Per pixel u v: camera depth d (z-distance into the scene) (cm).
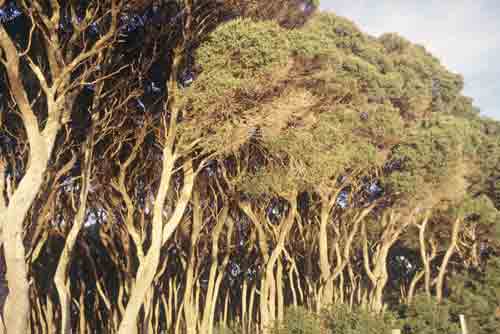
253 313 3062
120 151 1528
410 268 3809
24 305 870
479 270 2558
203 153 1307
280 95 1303
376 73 1820
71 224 1741
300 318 1772
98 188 1630
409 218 2356
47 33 1059
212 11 1266
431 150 2005
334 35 1992
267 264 1933
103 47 1068
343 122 1731
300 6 1444
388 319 1945
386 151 1998
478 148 2655
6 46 905
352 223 2402
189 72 1373
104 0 1080
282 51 1166
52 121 995
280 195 1745
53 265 2114
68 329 1259
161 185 1244
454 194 2195
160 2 1230
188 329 1852
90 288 2719
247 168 1770
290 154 1519
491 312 2158
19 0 988
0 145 1329
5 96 1250
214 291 2178
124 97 1333
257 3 1320
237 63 1183
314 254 2783
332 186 1944
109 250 1939
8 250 873
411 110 2139
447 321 2044
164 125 1310
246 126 1285
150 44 1296
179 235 2050
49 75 1176
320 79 1470
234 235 2397
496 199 2912
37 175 928
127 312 1152
